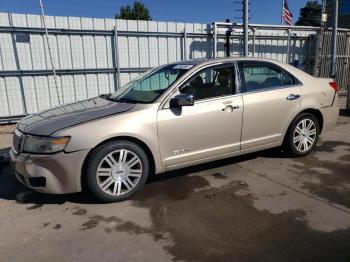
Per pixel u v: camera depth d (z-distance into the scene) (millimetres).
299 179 4285
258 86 4605
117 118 3695
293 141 4957
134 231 3162
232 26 10828
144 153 3855
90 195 3975
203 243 2928
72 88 9203
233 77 4426
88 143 3496
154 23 9805
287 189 3986
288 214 3381
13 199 3951
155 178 4457
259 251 2787
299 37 12516
